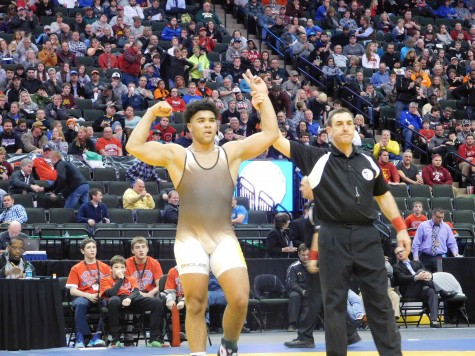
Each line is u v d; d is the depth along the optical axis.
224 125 20.86
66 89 20.75
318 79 25.64
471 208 19.98
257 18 27.27
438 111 23.84
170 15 26.81
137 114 21.02
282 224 15.73
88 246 12.80
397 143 21.98
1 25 24.00
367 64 26.22
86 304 12.57
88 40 23.91
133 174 18.23
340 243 7.07
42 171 17.48
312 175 7.21
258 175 19.06
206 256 6.86
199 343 6.79
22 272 12.64
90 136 18.94
